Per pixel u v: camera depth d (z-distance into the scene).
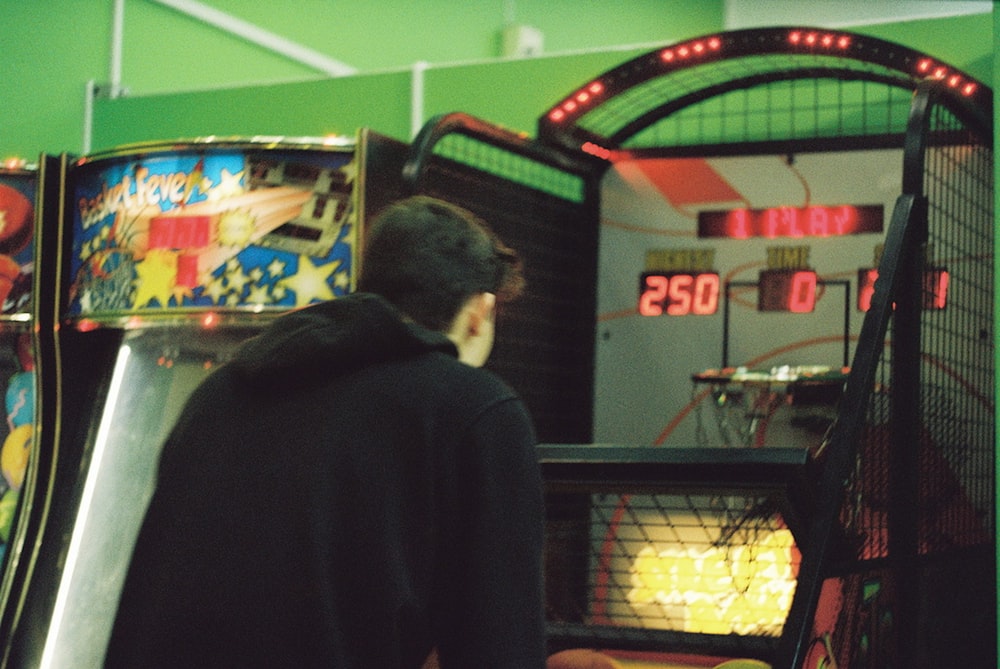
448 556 1.34
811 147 4.59
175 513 1.41
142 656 1.36
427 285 1.53
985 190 4.16
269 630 1.30
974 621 3.92
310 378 1.41
